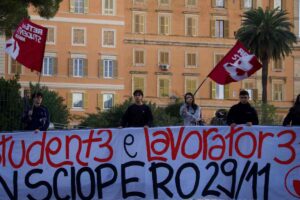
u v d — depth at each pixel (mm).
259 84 81000
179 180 13328
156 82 78438
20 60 14516
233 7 81625
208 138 13375
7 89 23281
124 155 13359
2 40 66438
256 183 13336
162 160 13336
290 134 13328
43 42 14562
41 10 29266
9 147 13422
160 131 13367
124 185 13328
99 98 74500
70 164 13391
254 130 13375
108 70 75125
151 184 13312
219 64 15039
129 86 77562
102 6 75000
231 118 14203
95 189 13352
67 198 13383
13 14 26547
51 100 47594
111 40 75250
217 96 80000
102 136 13383
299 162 13297
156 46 78750
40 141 13430
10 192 13391
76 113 73438
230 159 13352
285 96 82188
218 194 13328
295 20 82750
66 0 73625
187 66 79625
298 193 13266
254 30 66125
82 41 74188
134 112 14672
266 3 82375
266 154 13344
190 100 16219
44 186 13391
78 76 73812
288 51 67812
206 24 80812
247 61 14969
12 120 23094
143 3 78625
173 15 79688
